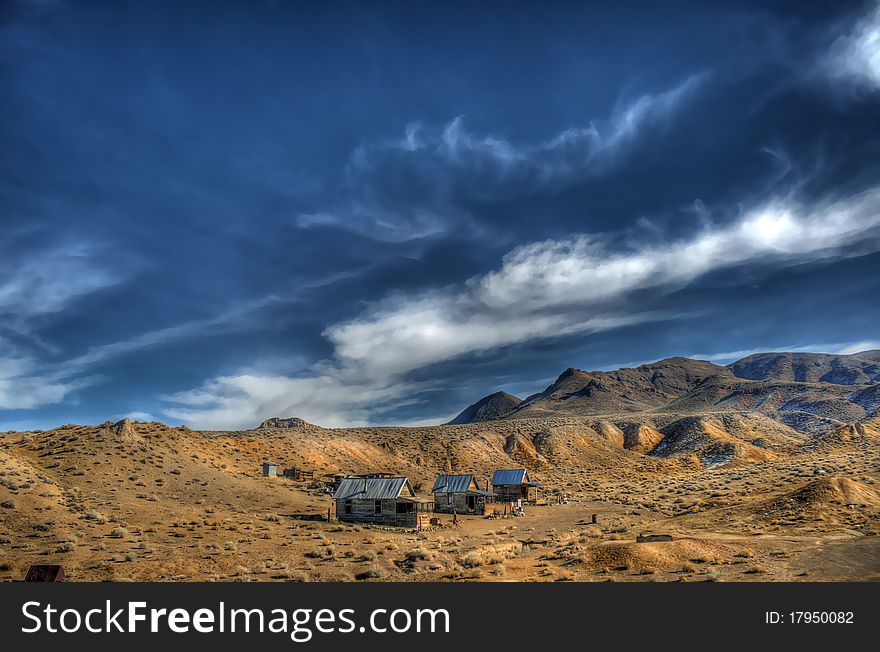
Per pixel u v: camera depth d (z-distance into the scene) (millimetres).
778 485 78375
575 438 162875
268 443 116438
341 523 58250
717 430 166375
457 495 79000
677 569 34188
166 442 87500
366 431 159875
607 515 68500
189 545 40625
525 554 43375
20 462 61000
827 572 32469
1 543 37969
